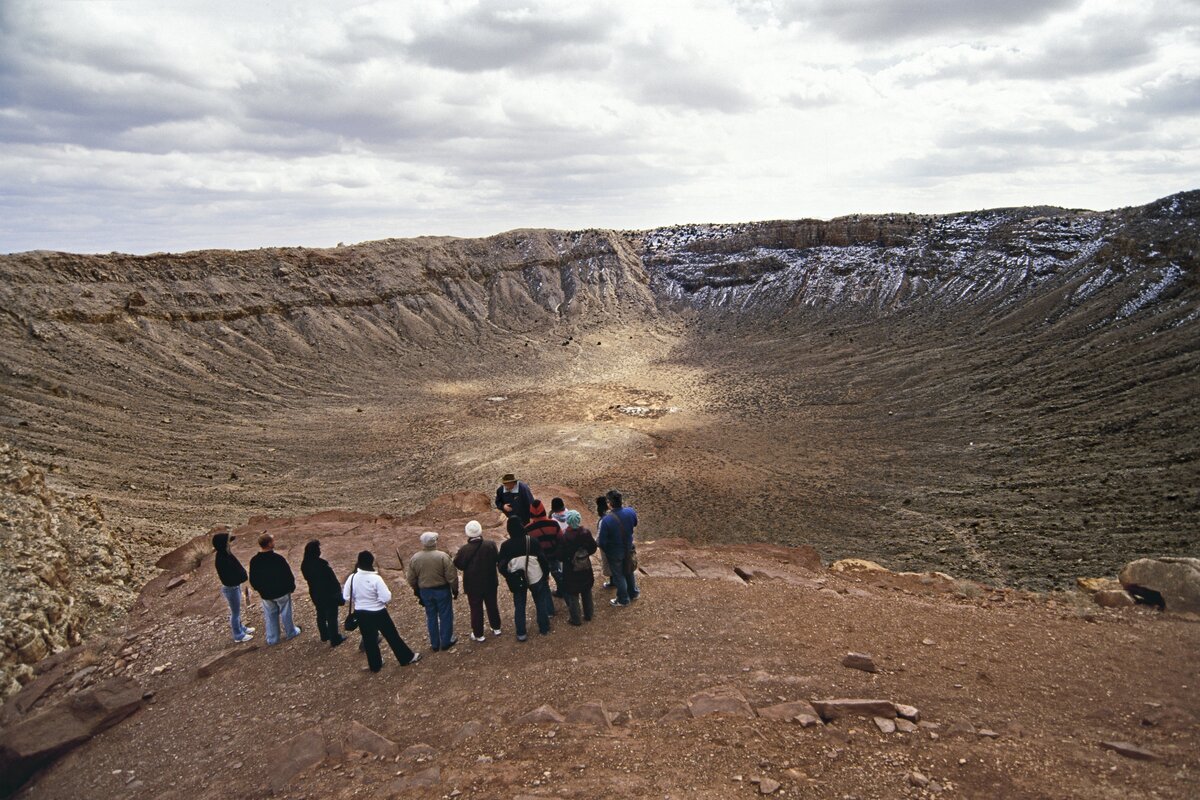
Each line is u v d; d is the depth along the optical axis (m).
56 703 9.45
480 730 7.31
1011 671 8.32
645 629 9.80
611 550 10.56
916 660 8.66
